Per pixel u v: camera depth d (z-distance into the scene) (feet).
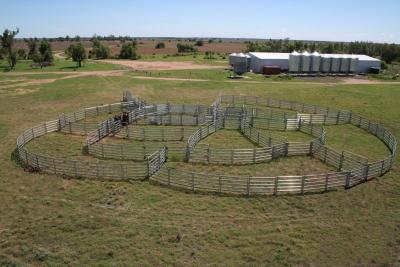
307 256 55.67
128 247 57.21
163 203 71.26
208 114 136.77
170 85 217.56
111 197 73.61
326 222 65.31
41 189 76.95
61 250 56.49
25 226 63.00
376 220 66.18
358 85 227.20
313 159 96.22
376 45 536.42
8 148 103.45
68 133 117.29
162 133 112.47
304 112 156.56
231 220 65.51
